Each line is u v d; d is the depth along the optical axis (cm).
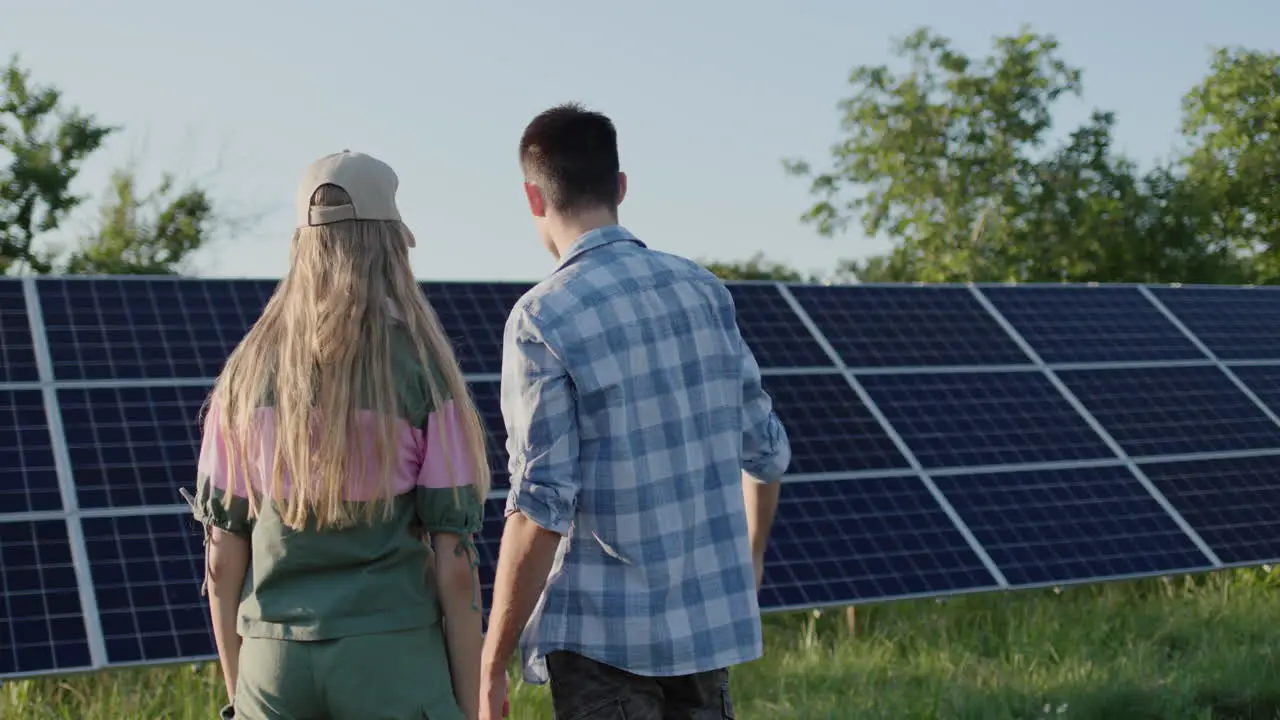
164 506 753
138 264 2580
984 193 3788
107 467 764
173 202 2639
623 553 356
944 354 1107
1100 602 1001
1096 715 723
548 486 347
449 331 947
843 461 951
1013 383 1095
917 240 3953
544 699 734
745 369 384
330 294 310
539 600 367
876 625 974
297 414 305
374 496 307
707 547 367
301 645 307
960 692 759
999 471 991
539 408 350
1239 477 1066
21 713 724
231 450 313
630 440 356
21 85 2659
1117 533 966
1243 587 1074
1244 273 3616
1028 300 1222
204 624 693
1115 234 3584
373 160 325
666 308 367
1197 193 3578
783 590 823
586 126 372
